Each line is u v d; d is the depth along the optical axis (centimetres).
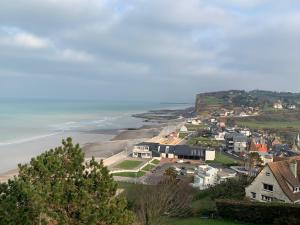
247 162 12019
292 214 4447
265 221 4609
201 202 5756
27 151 13775
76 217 2044
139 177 9962
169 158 14312
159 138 19475
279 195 5350
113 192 2270
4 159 12156
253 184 5712
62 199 2030
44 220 1994
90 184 2161
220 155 15375
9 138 16988
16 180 2081
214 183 7650
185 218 4897
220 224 4619
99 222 2086
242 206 4766
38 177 2122
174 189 5506
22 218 1934
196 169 10362
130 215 2256
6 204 1942
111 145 16975
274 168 5522
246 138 17725
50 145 15325
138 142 17812
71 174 2183
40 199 1962
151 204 4506
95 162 2328
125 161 13238
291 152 14625
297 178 5588
